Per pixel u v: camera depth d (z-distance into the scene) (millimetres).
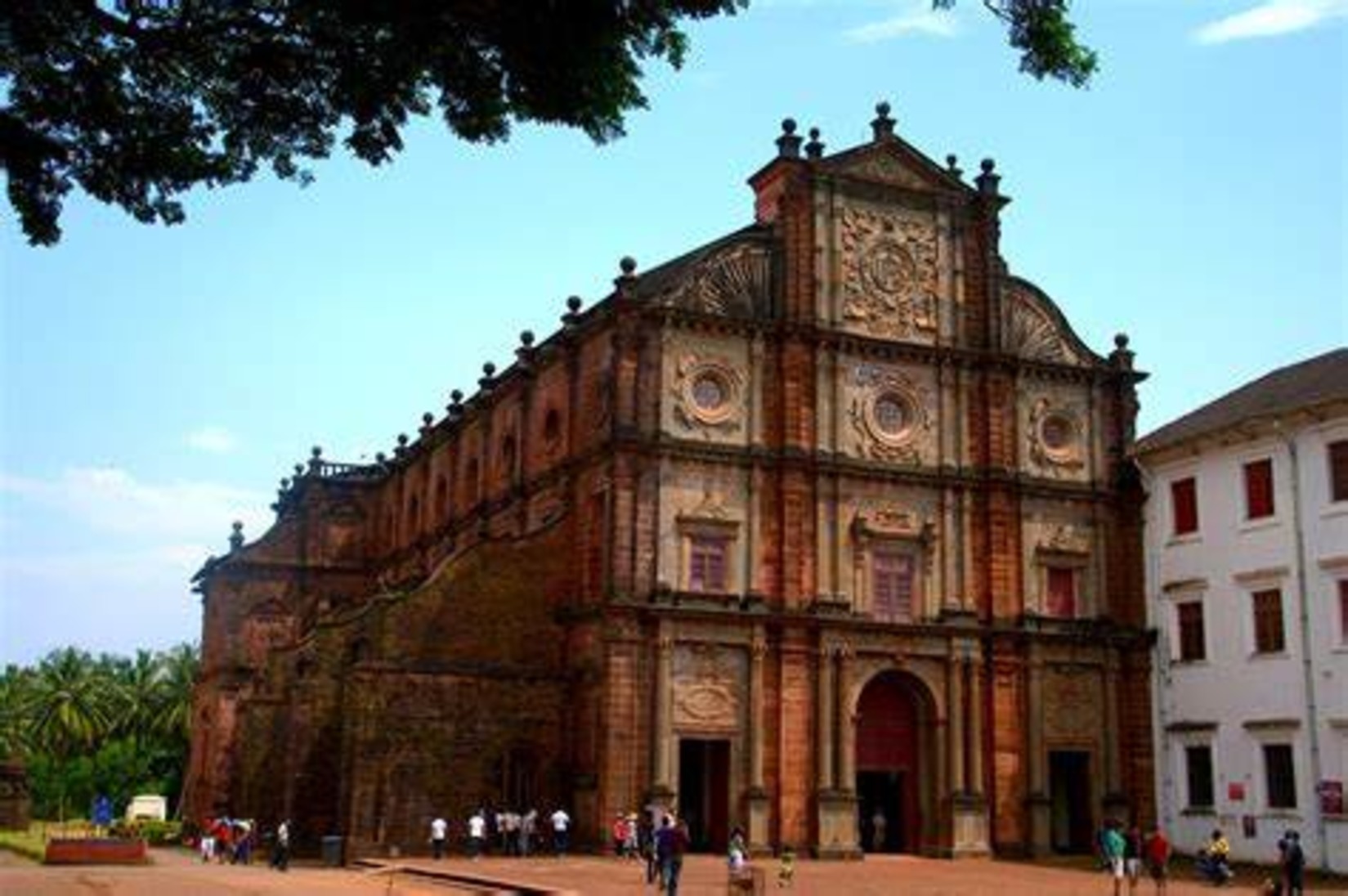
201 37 13539
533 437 57094
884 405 53375
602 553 49031
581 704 48625
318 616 60062
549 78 13883
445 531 65688
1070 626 54250
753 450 50406
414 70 13961
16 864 51469
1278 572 50844
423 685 47938
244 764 56688
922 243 55094
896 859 49781
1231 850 51375
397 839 46656
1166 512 56125
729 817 48000
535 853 47719
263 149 14781
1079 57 13578
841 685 50000
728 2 13633
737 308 51469
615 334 49688
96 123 14023
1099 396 57031
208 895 35688
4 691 127125
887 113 55469
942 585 52594
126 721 116938
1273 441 51625
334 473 79938
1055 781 55094
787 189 53062
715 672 48688
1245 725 51312
